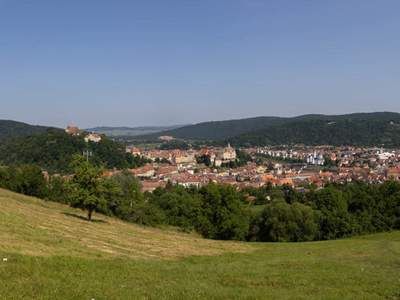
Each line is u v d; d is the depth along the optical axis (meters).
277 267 32.19
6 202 50.38
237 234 75.38
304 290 22.94
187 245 45.75
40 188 89.50
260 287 23.09
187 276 24.41
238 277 25.83
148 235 51.00
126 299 16.98
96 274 20.73
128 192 94.44
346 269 31.84
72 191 58.78
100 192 59.41
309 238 74.06
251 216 87.75
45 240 28.02
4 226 29.39
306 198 126.38
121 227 56.19
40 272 18.61
